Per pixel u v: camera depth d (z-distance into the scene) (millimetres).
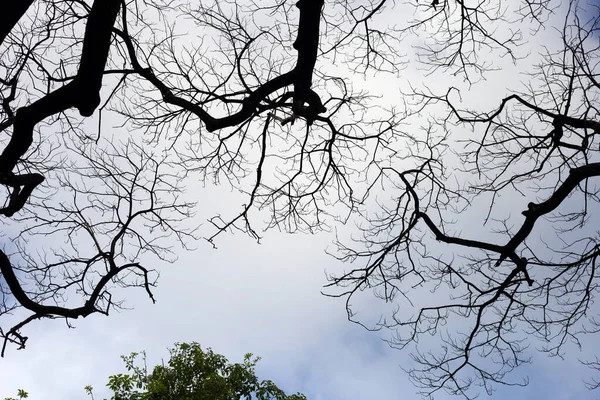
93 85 5652
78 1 7559
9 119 6598
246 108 7180
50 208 7918
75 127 8453
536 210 7469
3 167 5812
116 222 8414
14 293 6484
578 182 7215
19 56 7516
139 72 7477
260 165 8492
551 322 8586
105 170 8344
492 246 7945
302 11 6848
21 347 6730
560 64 7969
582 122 7871
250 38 8648
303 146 8961
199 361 19500
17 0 3961
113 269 7688
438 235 8188
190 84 8609
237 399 19734
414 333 9133
